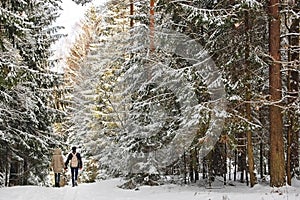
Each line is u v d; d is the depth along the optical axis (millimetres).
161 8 16422
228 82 14938
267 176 20734
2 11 12258
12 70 12938
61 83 20281
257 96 15766
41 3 16328
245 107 15688
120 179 19875
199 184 17891
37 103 19406
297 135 18625
